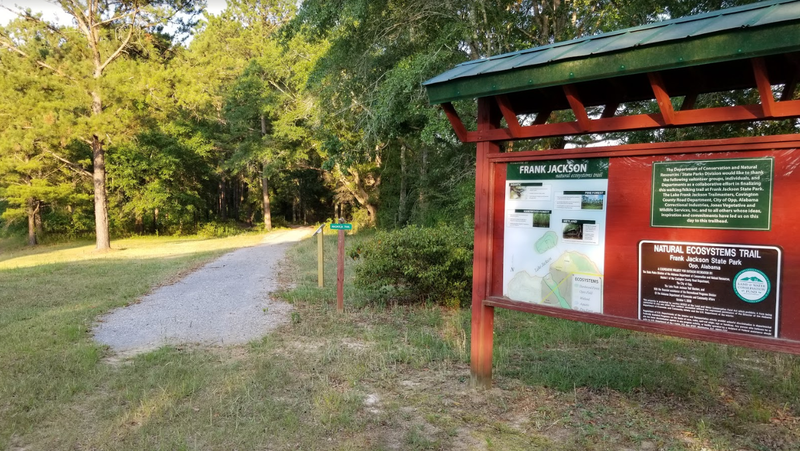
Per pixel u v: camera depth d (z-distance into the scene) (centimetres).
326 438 334
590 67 316
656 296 323
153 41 2089
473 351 419
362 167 2422
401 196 2116
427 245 714
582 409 376
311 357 502
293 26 1286
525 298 384
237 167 3042
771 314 285
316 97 1498
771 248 284
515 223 390
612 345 548
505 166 395
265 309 740
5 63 1712
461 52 1181
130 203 3022
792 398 395
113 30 1983
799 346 274
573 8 1141
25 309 754
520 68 345
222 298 845
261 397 400
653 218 324
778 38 254
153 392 410
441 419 360
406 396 402
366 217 2822
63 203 2648
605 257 344
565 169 361
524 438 333
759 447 319
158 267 1310
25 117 1706
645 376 436
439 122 1019
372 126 1171
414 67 1048
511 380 436
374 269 718
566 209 361
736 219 295
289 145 2803
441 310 713
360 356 498
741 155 292
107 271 1227
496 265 402
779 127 686
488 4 1103
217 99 2347
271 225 4212
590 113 966
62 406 383
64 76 1775
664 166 318
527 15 1296
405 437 333
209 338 591
